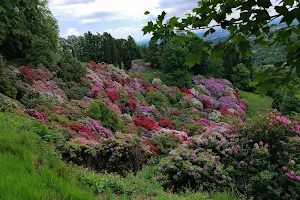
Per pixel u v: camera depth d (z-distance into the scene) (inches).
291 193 196.2
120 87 748.0
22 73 489.1
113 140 278.4
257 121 244.7
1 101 330.0
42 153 176.6
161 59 1251.2
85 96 582.9
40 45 602.9
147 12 84.7
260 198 201.3
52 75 570.6
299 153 216.1
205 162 231.6
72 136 299.7
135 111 652.7
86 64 813.2
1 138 169.5
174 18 81.5
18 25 613.9
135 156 285.3
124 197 142.2
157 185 198.2
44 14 833.5
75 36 1285.7
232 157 239.6
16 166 126.5
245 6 68.1
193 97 975.6
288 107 870.4
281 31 74.9
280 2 64.9
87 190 137.4
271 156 226.1
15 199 91.5
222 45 76.3
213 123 742.5
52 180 119.5
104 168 264.7
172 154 245.0
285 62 73.2
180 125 663.8
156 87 973.2
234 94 1182.3
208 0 80.6
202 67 1274.6
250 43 74.7
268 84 73.2
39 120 303.4
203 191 213.3
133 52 1523.1
